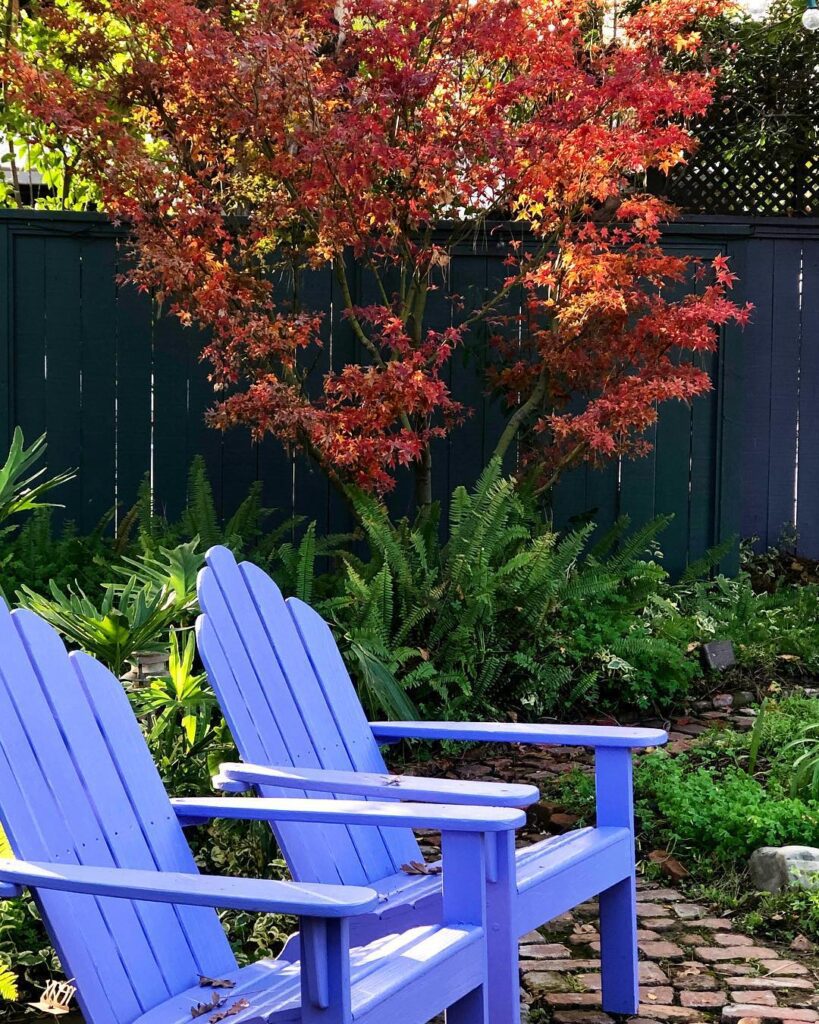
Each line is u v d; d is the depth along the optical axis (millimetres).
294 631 3035
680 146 6062
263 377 6012
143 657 3770
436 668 5414
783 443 8109
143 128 6809
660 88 5910
